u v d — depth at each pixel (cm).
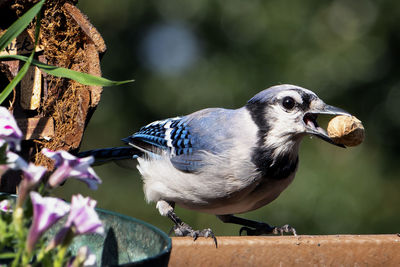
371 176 1659
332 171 1630
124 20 1873
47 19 698
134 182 1805
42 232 412
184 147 777
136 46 1889
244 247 627
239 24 1786
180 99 1797
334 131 733
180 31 1858
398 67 1770
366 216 1606
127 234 529
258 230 843
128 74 1880
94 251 539
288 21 1761
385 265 647
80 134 698
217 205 782
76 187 1755
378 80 1761
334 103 1747
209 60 1806
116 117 1862
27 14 546
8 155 461
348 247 641
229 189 755
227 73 1756
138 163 919
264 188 766
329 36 1762
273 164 753
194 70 1806
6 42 542
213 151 756
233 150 750
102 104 1867
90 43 700
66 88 705
